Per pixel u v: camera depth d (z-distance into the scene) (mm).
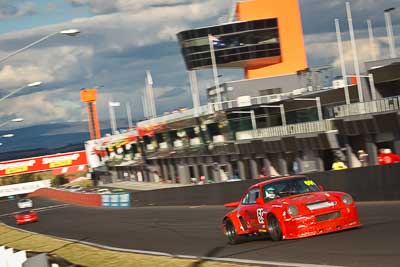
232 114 112750
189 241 26969
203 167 126000
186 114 127938
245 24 136125
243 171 108750
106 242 32938
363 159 69562
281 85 130625
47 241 40531
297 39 148625
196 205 59969
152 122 145375
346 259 14977
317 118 101875
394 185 31969
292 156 91688
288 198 19875
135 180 173000
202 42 136250
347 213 19469
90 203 105812
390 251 15391
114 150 183250
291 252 17375
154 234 33812
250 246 20703
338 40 86938
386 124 68062
